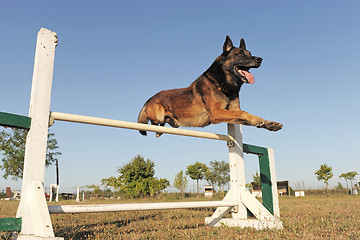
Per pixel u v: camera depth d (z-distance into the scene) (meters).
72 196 23.84
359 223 4.17
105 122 3.25
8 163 19.91
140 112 4.93
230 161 4.81
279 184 29.95
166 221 4.72
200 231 3.60
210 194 28.00
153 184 20.97
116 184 21.41
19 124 2.66
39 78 2.88
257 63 4.00
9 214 5.59
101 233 3.36
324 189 28.81
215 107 4.05
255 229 3.86
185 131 4.03
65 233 3.55
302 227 3.81
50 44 3.04
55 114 2.95
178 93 4.55
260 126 3.57
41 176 2.72
